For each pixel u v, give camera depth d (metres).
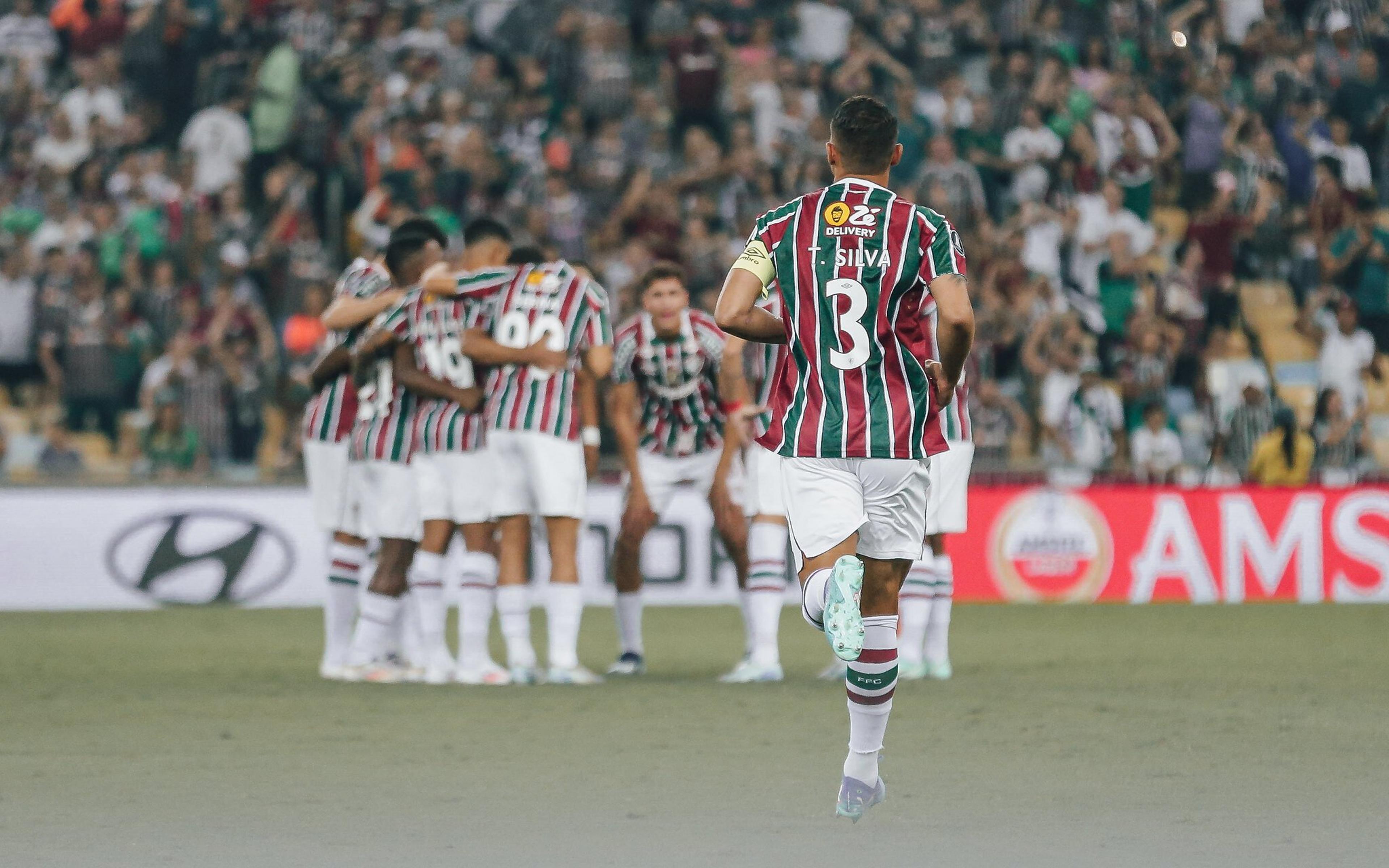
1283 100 72.69
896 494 16.28
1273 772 19.84
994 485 53.03
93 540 49.75
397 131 64.25
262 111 65.75
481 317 30.34
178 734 23.16
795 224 16.47
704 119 69.50
